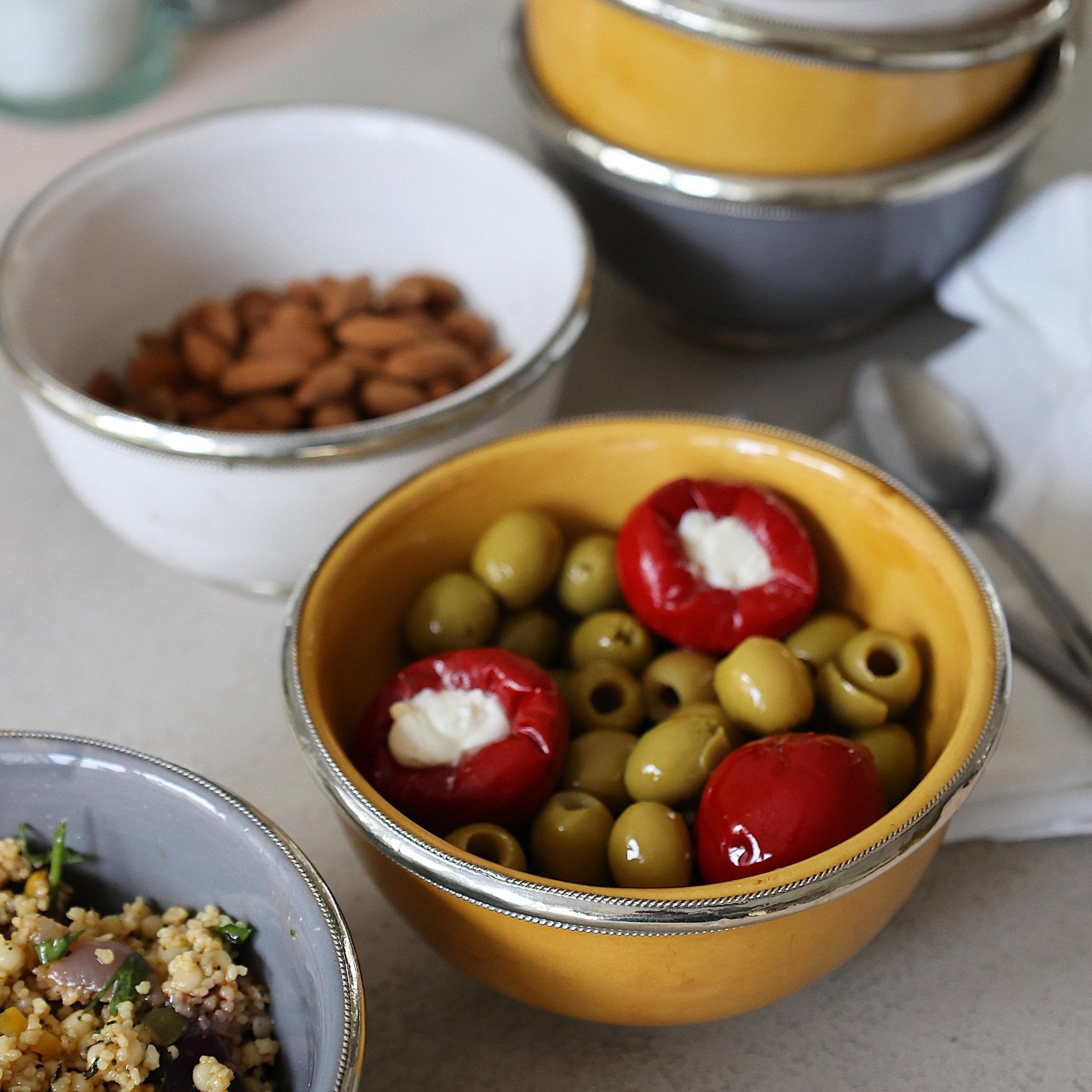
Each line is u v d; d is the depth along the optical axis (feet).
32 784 1.40
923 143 2.17
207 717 1.96
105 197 2.29
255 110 2.38
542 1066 1.52
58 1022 1.33
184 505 1.87
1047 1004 1.56
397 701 1.54
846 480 1.66
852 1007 1.57
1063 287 2.40
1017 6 2.08
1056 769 1.72
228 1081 1.27
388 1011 1.58
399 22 3.62
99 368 2.37
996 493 2.22
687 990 1.33
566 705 1.63
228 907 1.41
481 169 2.33
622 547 1.68
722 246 2.25
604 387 2.52
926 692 1.61
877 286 2.36
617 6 2.02
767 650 1.54
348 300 2.36
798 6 1.96
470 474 1.71
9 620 2.13
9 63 3.24
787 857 1.36
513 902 1.24
